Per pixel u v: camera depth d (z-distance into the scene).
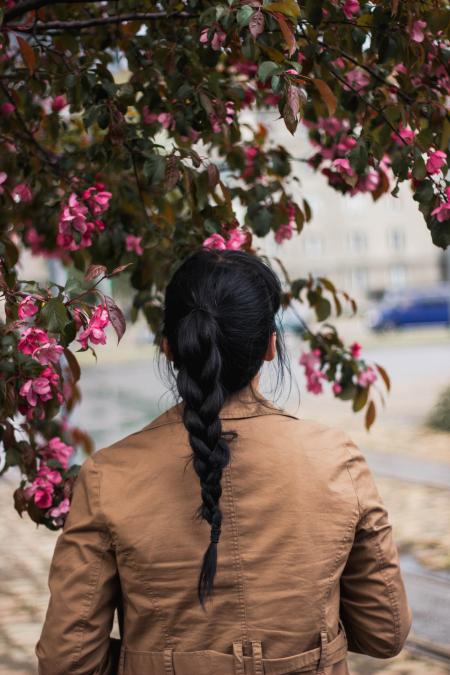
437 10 1.96
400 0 1.96
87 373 18.08
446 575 4.09
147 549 1.14
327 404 11.75
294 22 1.74
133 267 2.78
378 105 2.29
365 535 1.22
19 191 2.59
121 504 1.16
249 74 2.83
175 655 1.14
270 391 1.43
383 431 9.08
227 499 1.16
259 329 1.20
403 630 1.25
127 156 2.48
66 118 3.37
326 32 2.08
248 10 1.72
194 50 2.36
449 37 1.98
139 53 2.59
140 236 2.77
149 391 13.83
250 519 1.16
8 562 4.76
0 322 1.87
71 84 2.29
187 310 1.20
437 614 3.60
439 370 15.47
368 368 2.86
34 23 2.39
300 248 45.41
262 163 2.98
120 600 1.22
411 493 5.95
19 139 2.77
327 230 45.81
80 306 1.66
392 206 46.53
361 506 1.21
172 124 2.41
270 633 1.13
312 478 1.19
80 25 2.45
